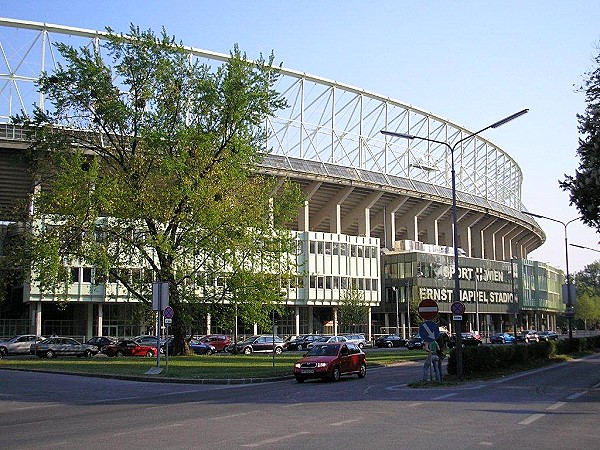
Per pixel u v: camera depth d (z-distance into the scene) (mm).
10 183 66688
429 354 22953
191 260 39938
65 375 29781
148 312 42938
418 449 10203
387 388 22125
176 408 16875
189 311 39906
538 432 12008
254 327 79875
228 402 18281
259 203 39594
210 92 39812
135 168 38469
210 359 40531
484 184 115625
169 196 37125
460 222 113312
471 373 26188
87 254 37094
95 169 36438
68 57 39125
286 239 39844
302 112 83875
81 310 72438
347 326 87125
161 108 39094
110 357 46281
